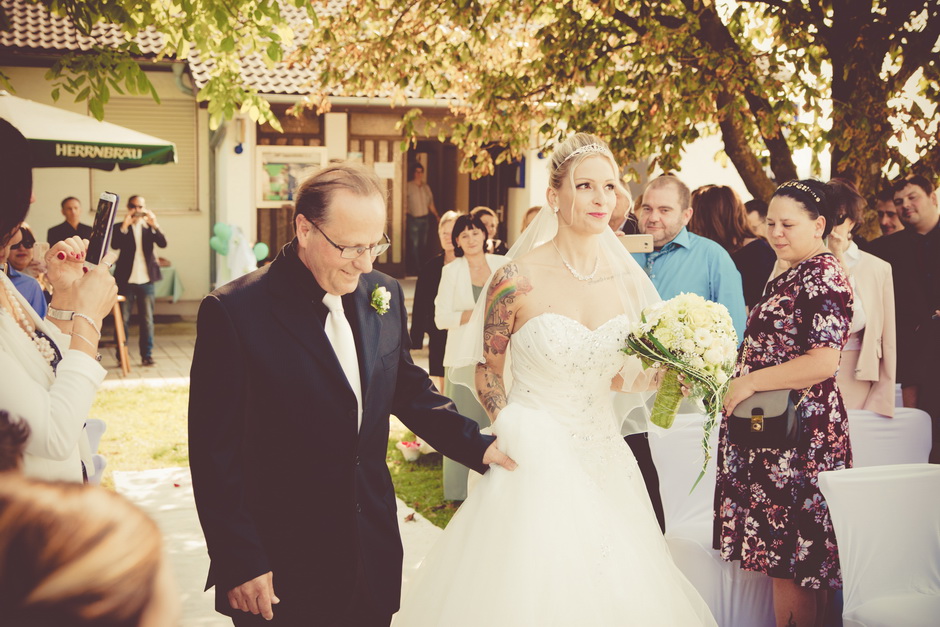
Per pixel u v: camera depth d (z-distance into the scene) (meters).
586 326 3.15
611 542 2.92
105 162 8.93
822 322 3.27
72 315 2.25
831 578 3.29
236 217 14.55
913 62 5.80
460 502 5.94
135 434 7.72
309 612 2.48
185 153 16.16
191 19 5.66
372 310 2.65
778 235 3.38
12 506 0.72
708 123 7.70
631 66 7.05
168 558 0.78
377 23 7.37
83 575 0.69
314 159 15.48
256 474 2.47
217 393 2.39
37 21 14.96
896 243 5.77
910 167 6.47
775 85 6.33
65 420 1.99
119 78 5.89
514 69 7.84
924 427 4.14
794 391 3.33
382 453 2.66
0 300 2.18
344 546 2.49
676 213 4.45
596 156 3.15
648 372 3.34
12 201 1.98
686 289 4.42
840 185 4.17
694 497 3.90
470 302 5.79
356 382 2.58
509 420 2.98
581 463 3.04
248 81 13.96
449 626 2.83
